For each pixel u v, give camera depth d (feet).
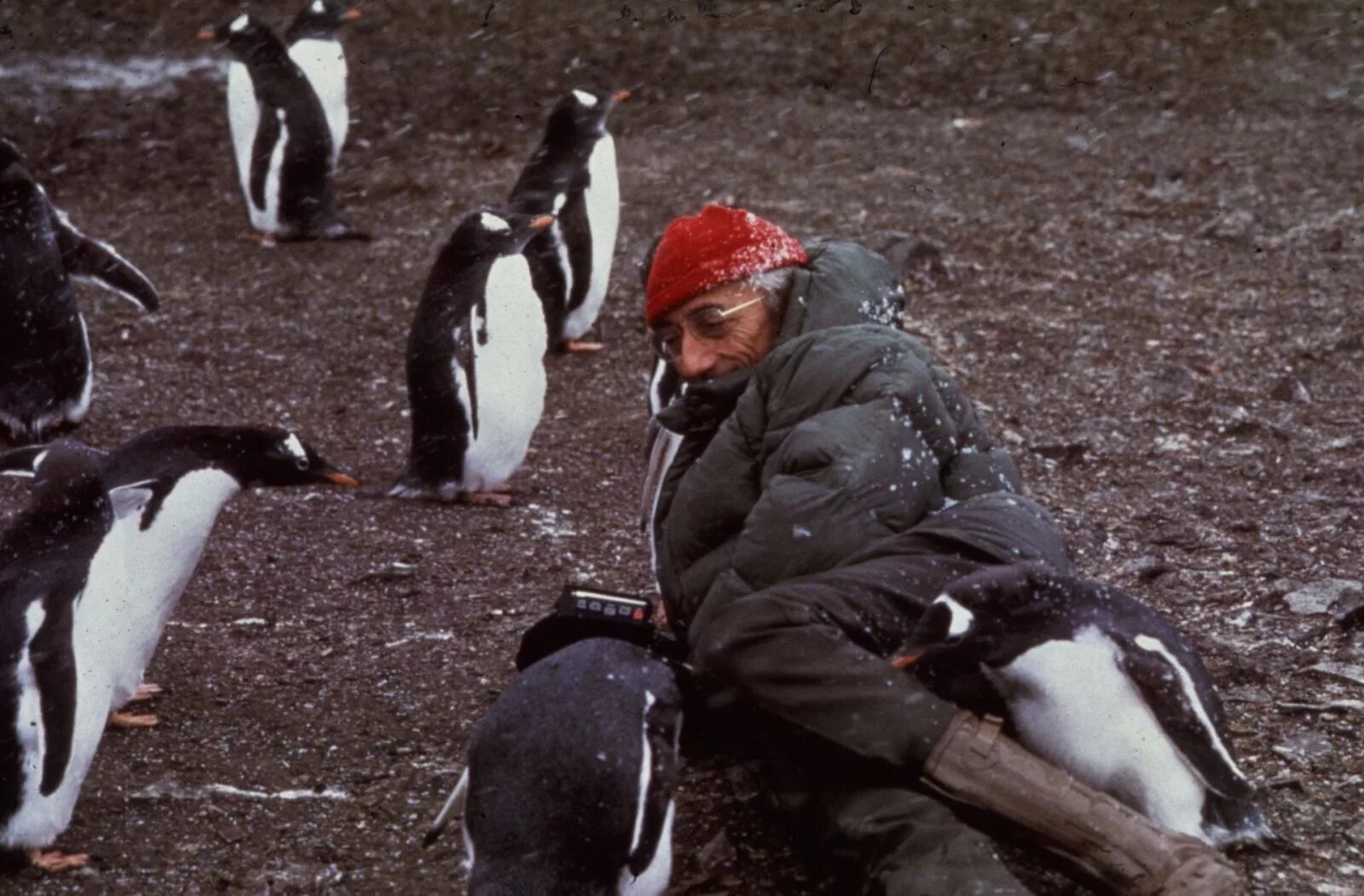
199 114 43.96
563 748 10.03
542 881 9.80
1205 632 16.19
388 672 15.96
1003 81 46.68
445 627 17.15
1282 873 11.50
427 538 20.07
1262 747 13.60
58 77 46.80
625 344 28.86
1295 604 16.72
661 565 12.59
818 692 10.46
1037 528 11.59
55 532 12.37
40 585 12.05
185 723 14.89
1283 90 44.96
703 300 12.78
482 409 20.81
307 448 15.14
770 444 11.87
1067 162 39.24
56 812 12.19
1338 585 17.11
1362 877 11.53
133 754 14.25
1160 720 10.34
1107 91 45.50
